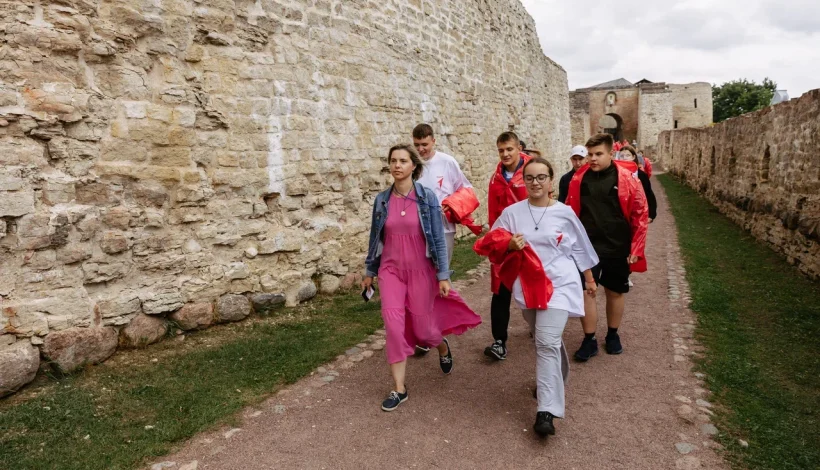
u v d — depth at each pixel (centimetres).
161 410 365
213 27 541
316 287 651
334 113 692
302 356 463
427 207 382
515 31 1480
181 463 308
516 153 462
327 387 411
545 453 322
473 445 332
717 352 479
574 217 366
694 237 1096
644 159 874
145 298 480
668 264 848
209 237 539
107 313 452
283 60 616
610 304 478
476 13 1196
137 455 311
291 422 357
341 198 704
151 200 491
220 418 357
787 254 836
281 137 613
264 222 595
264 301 579
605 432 345
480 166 1220
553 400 337
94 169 452
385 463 312
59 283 423
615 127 5241
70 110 431
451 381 427
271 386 408
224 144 554
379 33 791
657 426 350
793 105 863
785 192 884
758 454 316
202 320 520
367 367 452
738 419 358
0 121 393
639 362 460
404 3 869
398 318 376
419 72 920
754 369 445
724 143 1439
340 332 533
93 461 304
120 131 470
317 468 306
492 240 367
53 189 423
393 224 385
